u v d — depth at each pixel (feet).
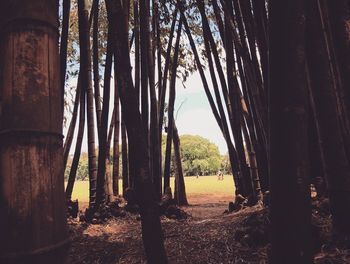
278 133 5.44
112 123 25.49
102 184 18.43
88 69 18.69
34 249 4.14
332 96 9.36
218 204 32.27
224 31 19.79
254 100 16.06
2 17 4.55
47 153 4.38
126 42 7.18
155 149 20.36
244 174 20.04
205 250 11.69
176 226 16.11
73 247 13.78
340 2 9.51
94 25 20.27
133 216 18.83
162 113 23.52
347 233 9.37
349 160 11.00
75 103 22.39
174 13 23.65
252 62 16.15
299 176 5.31
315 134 13.89
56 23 4.75
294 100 5.39
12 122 4.27
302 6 5.53
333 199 9.53
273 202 5.48
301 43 5.46
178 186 32.17
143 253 12.58
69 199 19.85
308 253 5.30
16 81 4.33
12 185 4.19
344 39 9.47
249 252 10.85
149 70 20.44
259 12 14.17
